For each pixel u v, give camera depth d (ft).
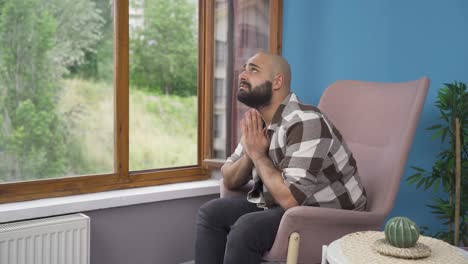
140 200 8.13
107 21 8.29
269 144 6.64
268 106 6.84
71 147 8.05
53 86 7.84
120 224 8.10
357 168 6.98
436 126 7.46
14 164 7.52
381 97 7.04
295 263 5.71
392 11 8.46
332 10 9.19
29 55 7.60
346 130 7.32
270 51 9.83
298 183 5.98
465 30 7.74
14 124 7.51
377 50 8.66
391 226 4.39
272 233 6.09
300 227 5.72
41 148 7.77
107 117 8.38
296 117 6.26
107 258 8.00
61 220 6.89
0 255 6.37
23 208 6.97
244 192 7.43
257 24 9.76
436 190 7.64
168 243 8.72
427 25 8.11
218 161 9.26
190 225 8.99
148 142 8.96
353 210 6.28
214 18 9.36
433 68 8.09
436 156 7.76
